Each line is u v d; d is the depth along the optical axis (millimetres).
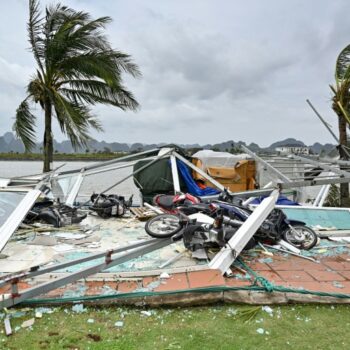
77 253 5402
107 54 11062
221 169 10680
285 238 5895
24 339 2922
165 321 3264
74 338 2949
